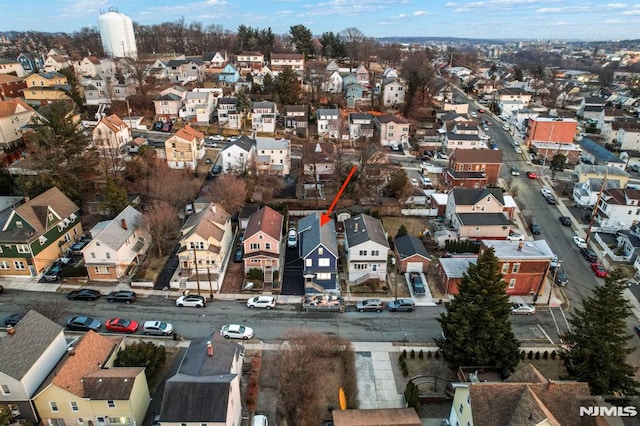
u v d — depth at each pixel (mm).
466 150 81688
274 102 115312
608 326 35312
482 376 36875
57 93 103750
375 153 74688
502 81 184375
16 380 30547
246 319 45500
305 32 169750
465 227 60656
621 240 60969
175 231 60250
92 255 50125
